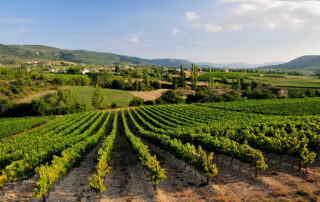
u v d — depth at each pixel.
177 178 13.68
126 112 66.00
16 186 13.45
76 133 32.06
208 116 42.88
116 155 22.02
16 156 18.61
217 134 23.45
